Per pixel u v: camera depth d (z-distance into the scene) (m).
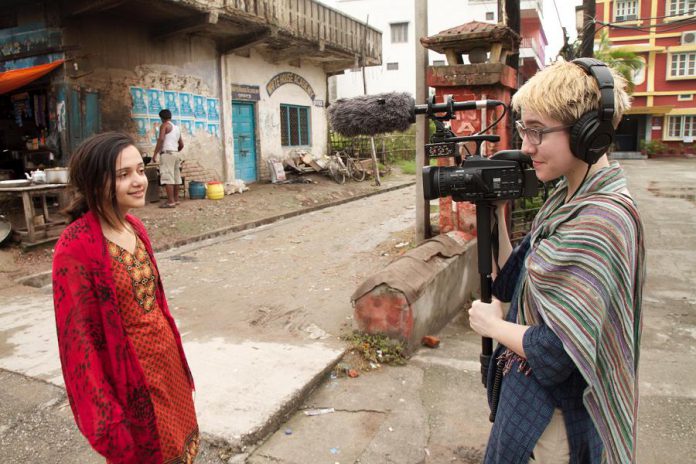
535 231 1.45
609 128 1.29
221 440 2.86
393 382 3.63
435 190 1.62
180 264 6.82
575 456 1.38
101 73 9.45
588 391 1.28
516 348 1.35
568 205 1.34
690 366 3.87
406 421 3.15
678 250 7.55
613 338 1.27
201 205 10.21
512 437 1.42
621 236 1.24
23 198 6.98
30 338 4.41
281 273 6.29
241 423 2.98
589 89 1.29
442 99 5.31
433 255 4.68
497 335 1.41
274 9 11.33
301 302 5.21
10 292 5.76
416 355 4.05
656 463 2.75
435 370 3.79
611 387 1.28
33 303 5.37
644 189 15.13
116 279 1.87
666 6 28.64
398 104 2.87
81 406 1.70
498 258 1.74
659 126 30.27
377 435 3.01
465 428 3.08
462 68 5.11
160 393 1.95
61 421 3.19
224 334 4.42
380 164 17.77
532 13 27.77
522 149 1.43
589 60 1.34
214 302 5.30
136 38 10.06
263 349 4.03
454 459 2.80
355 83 27.11
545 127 1.35
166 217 9.07
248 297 5.43
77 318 1.73
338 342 4.16
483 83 5.06
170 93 10.88
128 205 1.92
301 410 3.29
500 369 1.58
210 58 11.94
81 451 2.92
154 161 9.76
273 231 8.85
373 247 7.33
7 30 9.34
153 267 2.04
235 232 8.89
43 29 8.95
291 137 15.17
